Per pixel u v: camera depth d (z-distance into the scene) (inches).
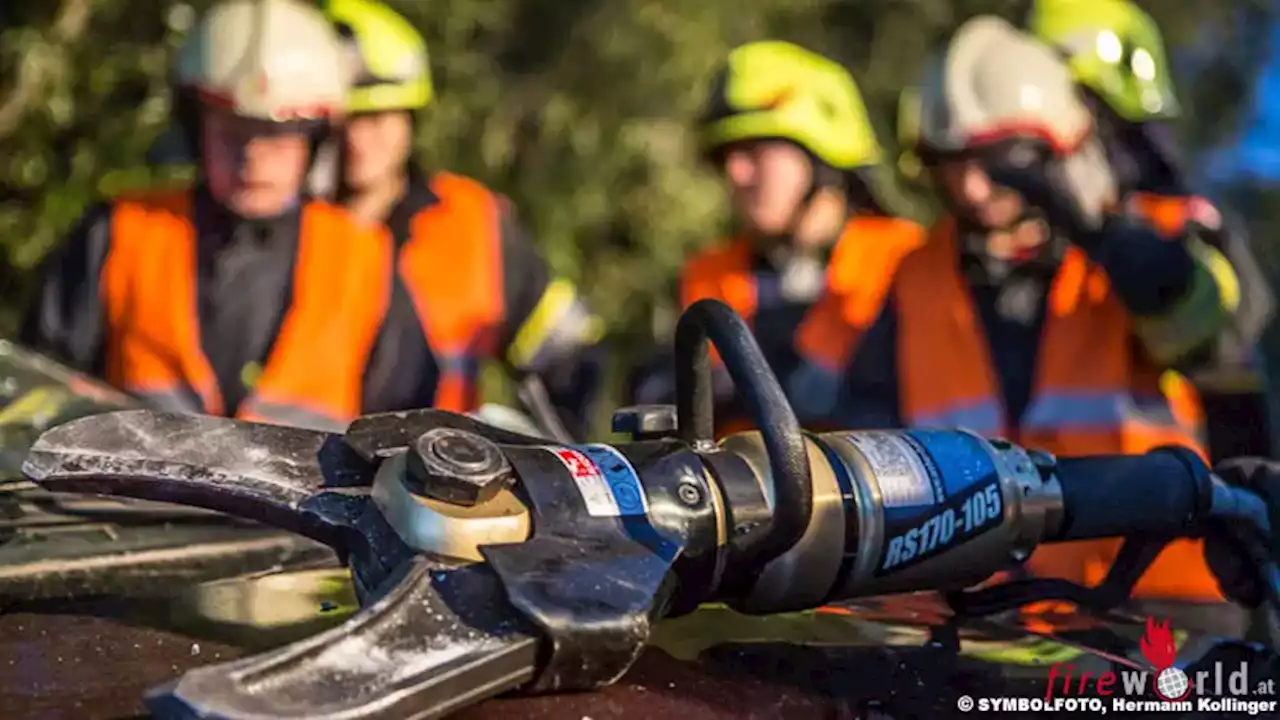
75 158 159.5
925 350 97.2
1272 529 45.7
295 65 95.7
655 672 38.0
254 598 42.4
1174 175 93.4
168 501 38.4
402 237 103.5
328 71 97.1
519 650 32.7
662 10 188.5
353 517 37.4
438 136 175.8
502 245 105.4
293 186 98.9
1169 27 238.1
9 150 159.2
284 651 30.6
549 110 185.5
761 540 37.5
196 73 96.2
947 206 96.1
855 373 100.7
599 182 187.5
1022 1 109.7
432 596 33.3
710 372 39.8
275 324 99.3
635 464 38.0
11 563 42.4
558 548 34.9
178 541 45.8
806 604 39.3
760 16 197.8
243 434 39.7
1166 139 94.8
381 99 100.7
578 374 108.7
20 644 38.0
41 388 58.4
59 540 45.1
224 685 29.2
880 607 46.0
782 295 106.6
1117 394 89.2
